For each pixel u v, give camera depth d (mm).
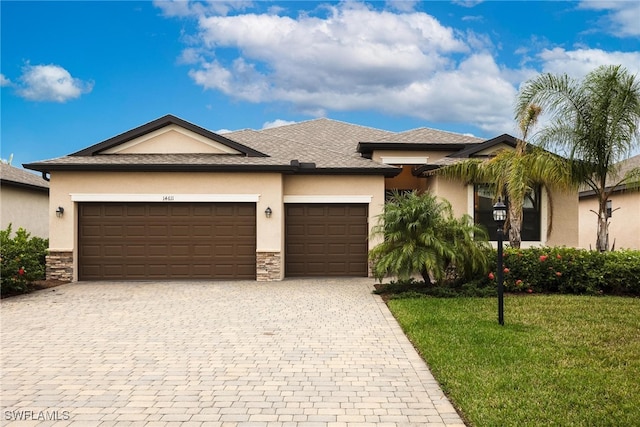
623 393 5270
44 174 15156
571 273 11789
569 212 15367
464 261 11633
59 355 7023
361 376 6102
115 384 5844
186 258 14852
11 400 5363
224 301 11273
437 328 8195
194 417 4898
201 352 7160
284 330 8500
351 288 13219
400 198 12305
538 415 4750
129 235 14805
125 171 14602
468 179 15086
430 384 5820
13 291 12242
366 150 17844
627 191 20062
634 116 12656
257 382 5895
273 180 14859
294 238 15570
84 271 14766
